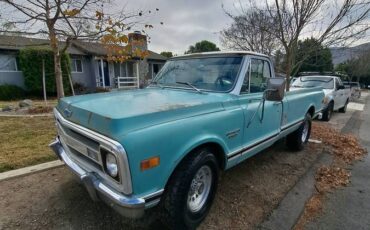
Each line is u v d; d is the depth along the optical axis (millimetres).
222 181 3686
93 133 1972
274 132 3895
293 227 2658
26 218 2660
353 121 9500
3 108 9508
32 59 15594
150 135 1908
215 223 2684
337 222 2775
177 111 2221
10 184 3361
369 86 45000
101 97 2797
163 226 2584
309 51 6363
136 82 23453
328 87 10148
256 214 2865
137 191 1874
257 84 3531
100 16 7199
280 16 5945
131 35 7488
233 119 2793
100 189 1987
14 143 5035
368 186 3697
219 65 3365
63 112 2598
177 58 3932
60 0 7285
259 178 3832
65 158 2605
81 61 20453
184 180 2264
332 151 5316
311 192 3439
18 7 7172
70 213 2762
